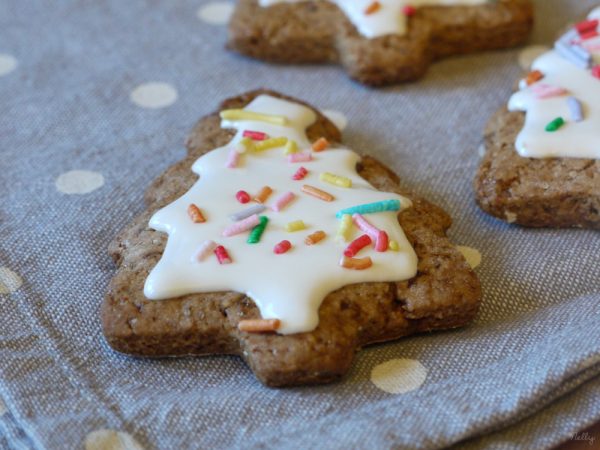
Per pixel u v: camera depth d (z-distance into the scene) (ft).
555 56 0.62
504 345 0.47
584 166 0.54
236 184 0.52
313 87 0.67
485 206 0.55
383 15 0.67
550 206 0.54
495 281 0.52
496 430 0.43
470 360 0.47
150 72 0.69
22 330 0.49
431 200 0.58
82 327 0.49
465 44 0.70
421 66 0.67
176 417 0.44
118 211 0.57
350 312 0.46
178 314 0.46
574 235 0.55
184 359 0.48
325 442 0.41
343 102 0.66
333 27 0.68
